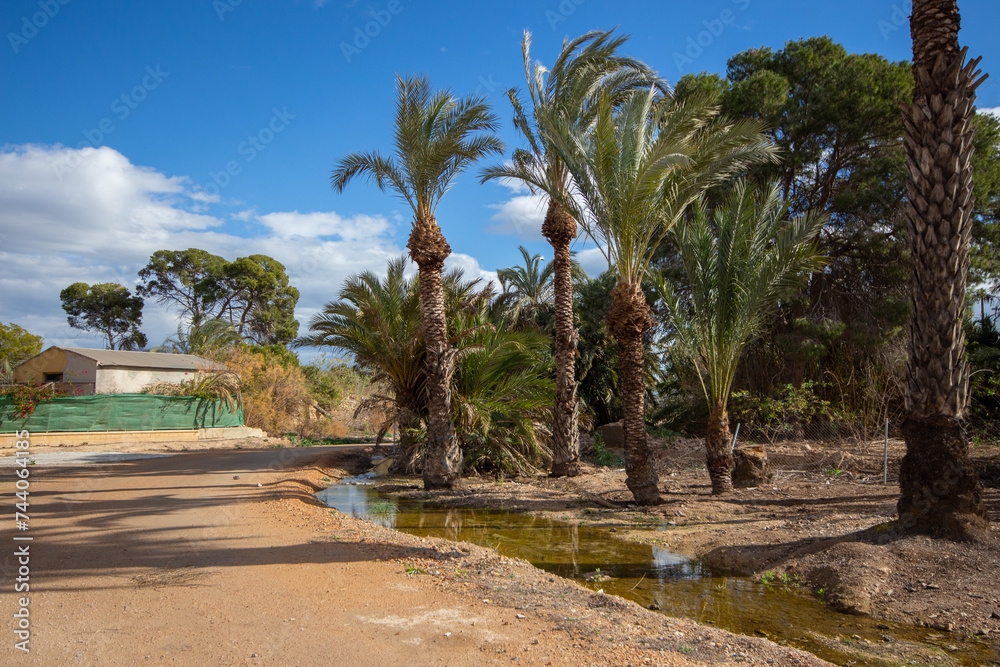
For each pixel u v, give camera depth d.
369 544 7.07
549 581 5.79
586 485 13.34
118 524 7.68
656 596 5.82
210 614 4.53
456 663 3.74
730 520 9.10
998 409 16.56
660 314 23.20
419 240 13.55
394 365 16.78
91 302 43.84
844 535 6.99
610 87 14.02
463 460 15.40
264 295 46.69
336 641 4.06
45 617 4.36
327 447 23.80
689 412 24.11
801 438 17.66
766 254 11.11
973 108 6.47
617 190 10.25
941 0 6.52
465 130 13.09
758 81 20.69
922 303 6.53
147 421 23.08
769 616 5.25
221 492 10.73
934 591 5.39
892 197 19.69
